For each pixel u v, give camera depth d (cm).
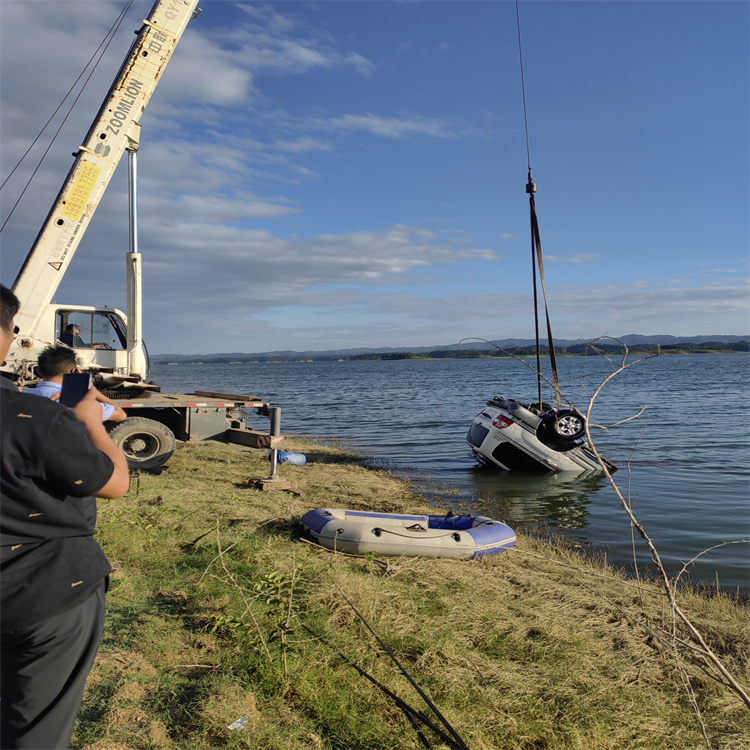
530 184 962
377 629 449
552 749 341
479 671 413
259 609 454
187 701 326
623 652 468
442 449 1767
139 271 1050
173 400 1027
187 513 732
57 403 188
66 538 189
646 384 5300
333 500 967
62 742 186
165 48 1021
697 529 949
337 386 5862
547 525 970
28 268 957
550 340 944
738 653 478
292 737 308
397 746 317
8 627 177
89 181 984
